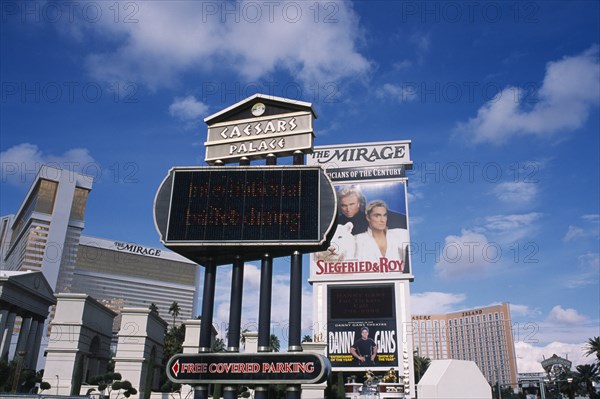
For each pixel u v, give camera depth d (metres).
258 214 39.69
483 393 38.72
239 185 40.84
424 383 38.09
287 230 38.91
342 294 87.12
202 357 38.03
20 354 79.31
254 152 42.66
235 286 40.16
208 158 43.78
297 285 38.28
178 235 39.69
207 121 44.56
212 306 40.09
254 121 43.41
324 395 69.94
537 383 145.62
